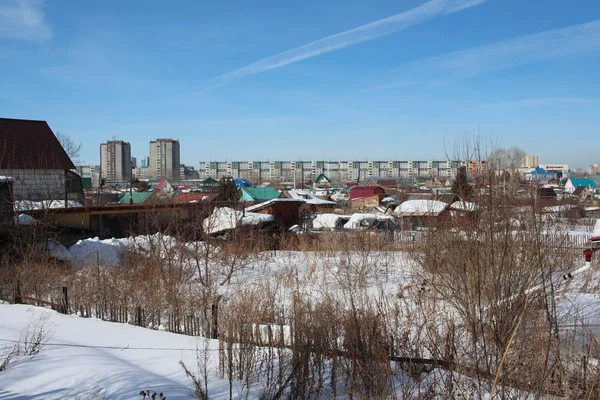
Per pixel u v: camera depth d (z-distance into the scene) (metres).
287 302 12.89
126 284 14.40
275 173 190.25
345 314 8.14
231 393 6.62
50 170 38.91
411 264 17.62
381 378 6.45
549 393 5.54
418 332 7.73
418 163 193.00
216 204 25.23
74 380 7.12
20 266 17.59
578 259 14.27
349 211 50.53
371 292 14.05
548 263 7.31
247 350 7.59
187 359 8.61
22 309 13.58
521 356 6.25
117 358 8.63
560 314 9.35
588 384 5.73
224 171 191.62
